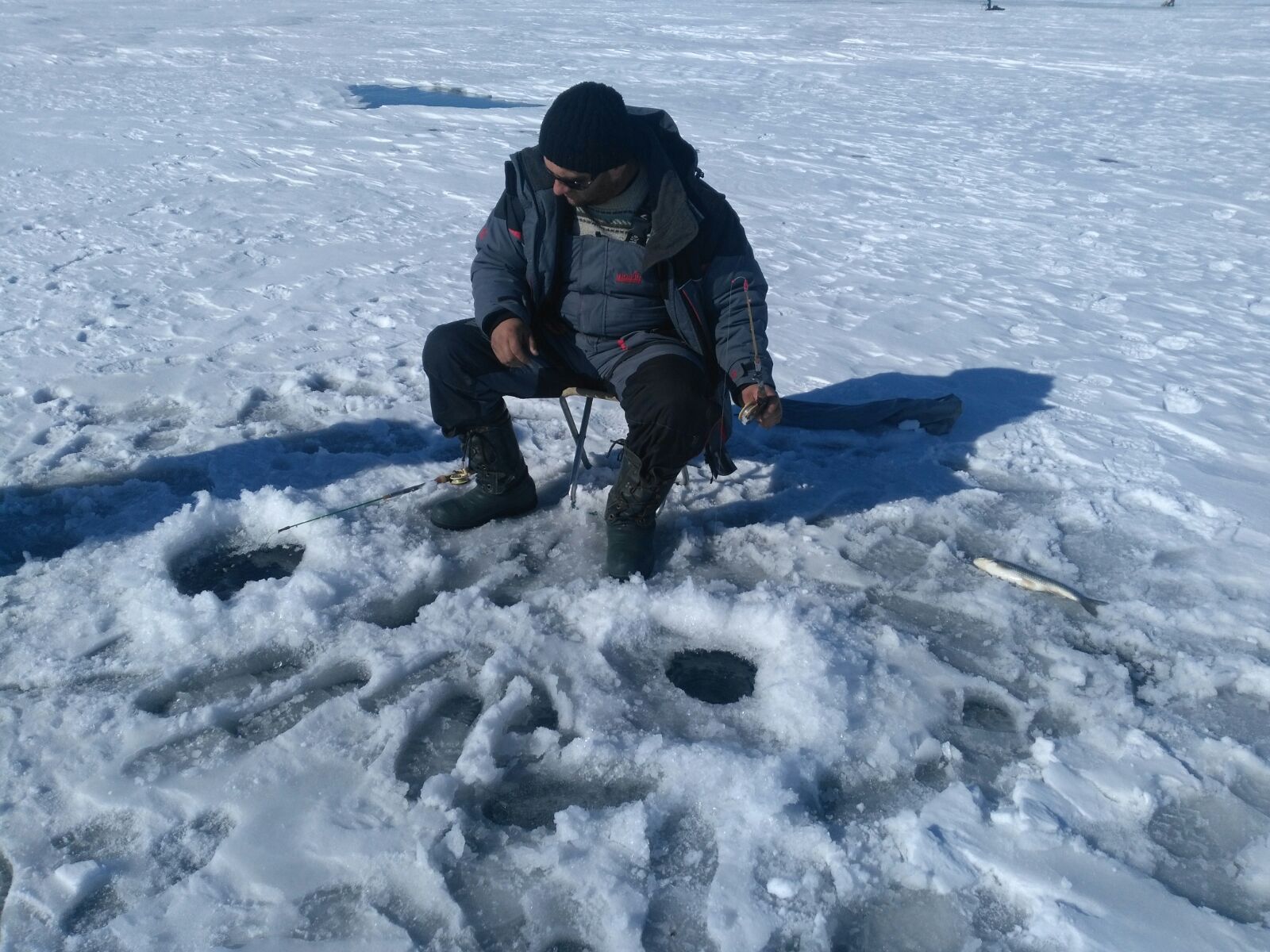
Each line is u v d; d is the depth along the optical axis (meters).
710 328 2.97
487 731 2.33
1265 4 35.53
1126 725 2.43
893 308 5.54
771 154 9.72
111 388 4.20
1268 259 6.67
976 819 2.14
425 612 2.76
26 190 7.32
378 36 19.95
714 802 2.17
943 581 3.06
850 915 1.96
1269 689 2.58
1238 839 2.15
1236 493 3.60
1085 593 3.02
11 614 2.72
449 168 8.55
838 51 19.83
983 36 23.28
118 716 2.36
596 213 2.87
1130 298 5.81
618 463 3.71
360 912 1.94
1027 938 1.92
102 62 15.03
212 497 3.18
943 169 9.34
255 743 2.34
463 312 5.22
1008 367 4.75
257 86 13.02
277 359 4.54
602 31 22.66
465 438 3.19
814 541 3.23
